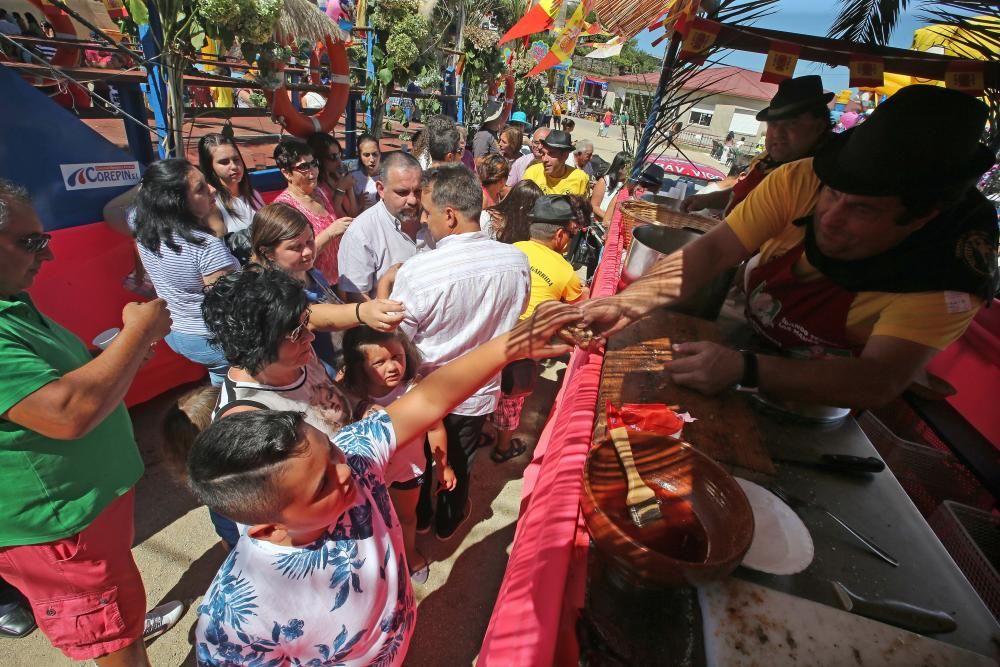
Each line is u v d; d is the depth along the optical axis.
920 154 1.01
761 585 0.97
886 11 2.23
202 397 1.62
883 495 1.26
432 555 2.63
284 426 0.86
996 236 1.20
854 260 1.30
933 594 1.02
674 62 3.58
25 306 1.35
